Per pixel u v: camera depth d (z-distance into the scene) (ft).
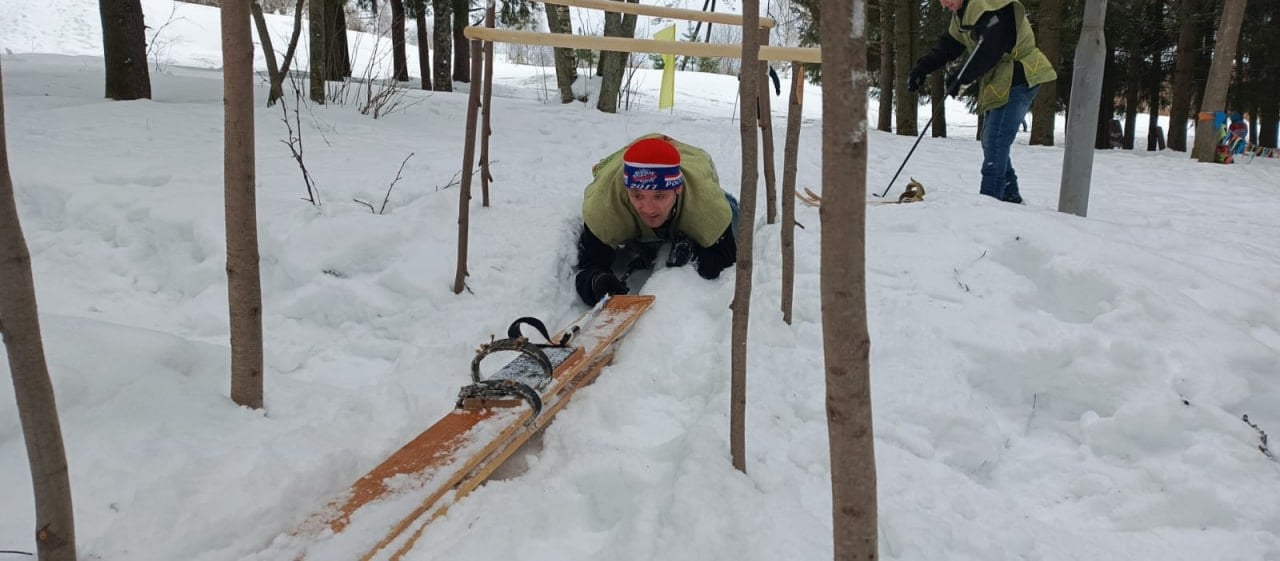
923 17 50.08
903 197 15.61
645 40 9.26
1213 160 30.96
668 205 10.96
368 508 6.00
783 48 9.13
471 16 55.06
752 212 6.33
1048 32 37.42
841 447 4.15
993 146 16.25
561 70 39.04
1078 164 13.85
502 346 7.56
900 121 41.16
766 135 12.49
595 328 9.55
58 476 4.71
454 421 7.23
